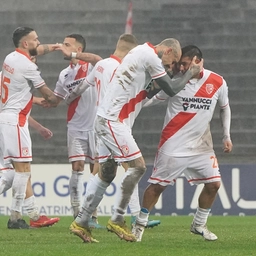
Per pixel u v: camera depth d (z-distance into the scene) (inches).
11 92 1227.2
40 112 2361.0
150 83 943.0
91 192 948.6
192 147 1031.6
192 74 958.4
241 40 2541.8
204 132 1037.8
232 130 2322.8
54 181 1935.3
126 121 932.6
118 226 947.3
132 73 920.3
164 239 1066.7
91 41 2549.2
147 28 2564.0
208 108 1034.7
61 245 944.9
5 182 1316.4
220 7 2613.2
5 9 2605.8
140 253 842.8
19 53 1222.9
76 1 2620.6
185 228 1346.0
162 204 1926.7
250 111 2374.5
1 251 879.7
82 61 1378.0
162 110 2336.4
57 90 1406.3
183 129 1029.2
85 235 965.8
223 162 2257.6
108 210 1895.9
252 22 2576.3
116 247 904.3
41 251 869.2
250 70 2479.1
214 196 1049.5
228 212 1931.6
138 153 923.4
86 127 1378.0
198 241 1035.3
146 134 2293.3
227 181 1934.1
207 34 2554.1
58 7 2615.7
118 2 2623.0
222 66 2488.9
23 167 1253.7
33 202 1310.3
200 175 1044.5
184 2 2615.7
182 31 2561.5
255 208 1926.7
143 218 1012.5
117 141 921.5
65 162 2272.4
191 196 1923.0
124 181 926.4
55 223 1432.1
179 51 973.8
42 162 2267.5
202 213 1051.9
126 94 924.0
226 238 1097.4
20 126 1234.0
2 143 1243.2
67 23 2581.2
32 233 1190.3
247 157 2271.2
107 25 2573.8
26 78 1219.2
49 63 2477.9
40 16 2600.9
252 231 1274.6
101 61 1208.2
